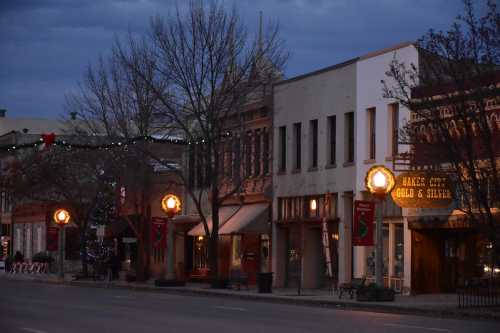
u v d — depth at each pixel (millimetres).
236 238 52812
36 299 34656
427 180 34594
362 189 42438
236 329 21453
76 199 62375
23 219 87188
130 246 64625
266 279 41906
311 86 46844
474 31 29859
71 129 77812
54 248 63500
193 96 48406
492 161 29250
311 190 46375
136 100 51312
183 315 26312
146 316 25781
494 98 30438
